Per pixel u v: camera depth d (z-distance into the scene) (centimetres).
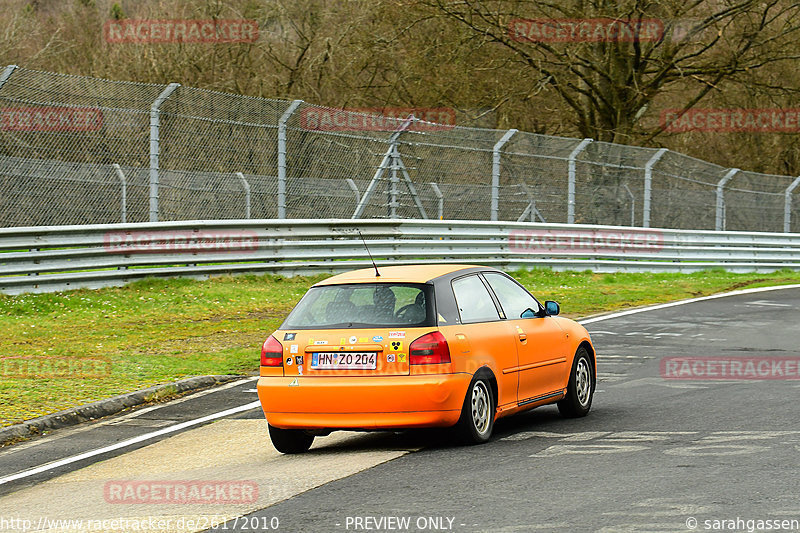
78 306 4459
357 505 1596
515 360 2222
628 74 8906
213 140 5109
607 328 4197
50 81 4528
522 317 2338
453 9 8156
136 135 4831
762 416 2286
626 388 2827
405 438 2252
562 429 2252
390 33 8688
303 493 1703
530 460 1889
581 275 6297
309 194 5494
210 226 5088
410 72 8906
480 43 8169
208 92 5075
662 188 7000
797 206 8000
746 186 7625
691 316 4600
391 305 2081
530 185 6391
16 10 9588
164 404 2775
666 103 10512
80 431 2469
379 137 5738
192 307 4594
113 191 4784
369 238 5747
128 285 4891
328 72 9431
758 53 8756
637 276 6391
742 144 11162
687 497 1551
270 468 1975
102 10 10100
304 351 2066
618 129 8825
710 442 1997
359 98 9269
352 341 2039
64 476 2017
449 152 6059
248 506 1639
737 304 5097
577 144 6594
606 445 2017
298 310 2148
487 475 1767
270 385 2075
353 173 5662
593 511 1486
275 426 2084
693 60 8888
